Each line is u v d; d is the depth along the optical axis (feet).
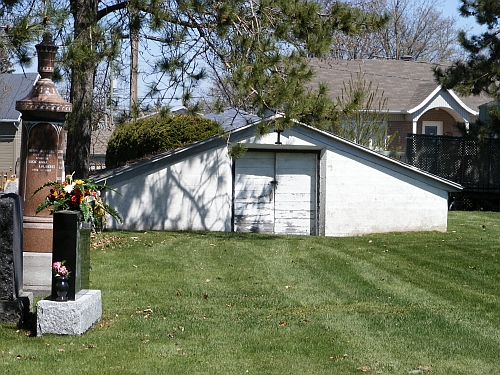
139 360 22.82
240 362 22.82
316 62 107.55
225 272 38.29
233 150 51.34
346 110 51.70
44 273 32.94
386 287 34.99
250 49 49.88
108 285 34.71
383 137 84.94
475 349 24.84
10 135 115.14
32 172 33.45
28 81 121.90
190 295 32.86
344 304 31.53
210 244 48.19
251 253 44.50
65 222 25.58
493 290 34.73
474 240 50.72
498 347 25.13
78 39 47.39
